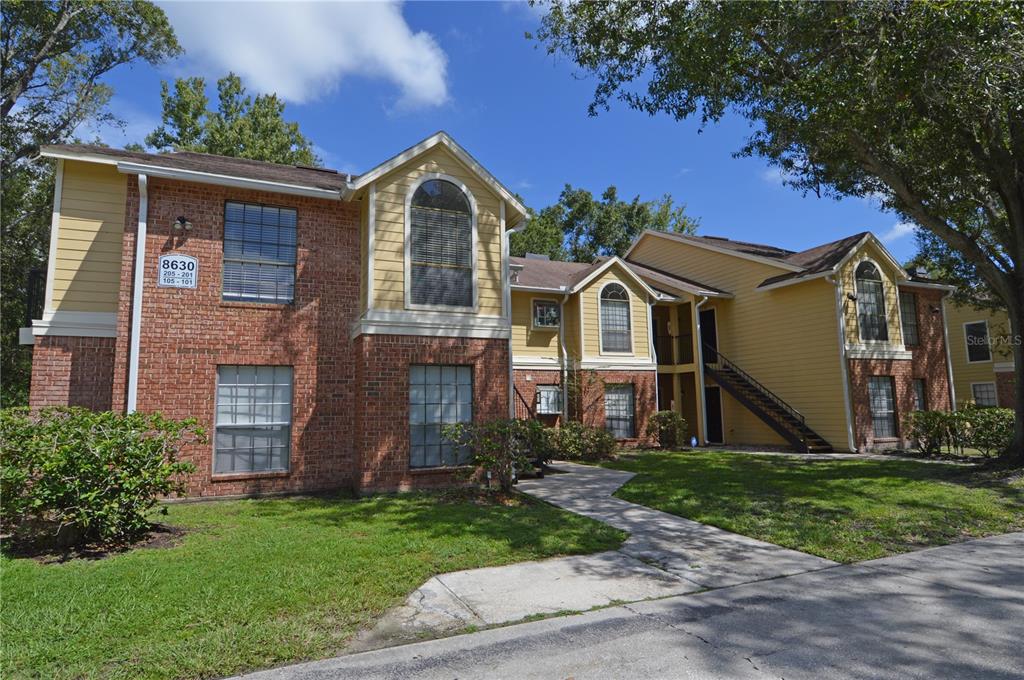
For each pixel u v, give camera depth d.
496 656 3.83
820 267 17.88
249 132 29.66
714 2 11.30
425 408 10.37
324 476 10.18
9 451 5.82
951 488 10.00
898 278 19.28
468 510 8.30
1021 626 4.35
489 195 11.34
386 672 3.59
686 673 3.56
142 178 9.33
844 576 5.71
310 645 3.90
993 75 9.31
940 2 9.08
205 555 5.79
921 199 13.88
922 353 19.66
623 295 18.75
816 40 10.77
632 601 4.97
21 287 24.42
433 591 5.15
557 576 5.65
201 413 9.47
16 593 4.61
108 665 3.53
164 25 22.95
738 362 20.66
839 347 17.28
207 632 3.99
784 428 17.83
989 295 21.03
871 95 10.54
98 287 9.88
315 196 10.56
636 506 9.13
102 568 5.32
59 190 9.84
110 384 9.75
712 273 22.02
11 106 21.91
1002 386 25.27
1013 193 12.13
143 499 6.39
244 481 9.61
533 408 17.23
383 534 6.82
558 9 12.70
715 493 9.82
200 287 9.72
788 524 7.69
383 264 10.23
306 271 10.51
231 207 10.18
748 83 12.78
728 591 5.25
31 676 3.37
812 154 13.50
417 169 10.72
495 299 11.09
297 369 10.22
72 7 21.59
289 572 5.27
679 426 18.09
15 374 24.47
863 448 16.92
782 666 3.66
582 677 3.51
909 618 4.53
